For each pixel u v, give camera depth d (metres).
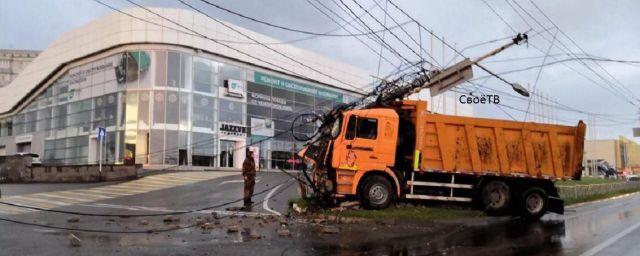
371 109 16.06
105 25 39.69
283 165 45.25
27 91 47.56
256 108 43.34
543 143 17.19
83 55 41.53
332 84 50.34
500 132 16.88
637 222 14.54
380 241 10.98
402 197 16.09
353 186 15.36
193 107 38.84
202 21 39.25
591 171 70.06
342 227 12.67
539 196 16.39
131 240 10.29
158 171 34.44
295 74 46.19
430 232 12.34
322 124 16.41
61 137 43.97
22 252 8.83
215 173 33.56
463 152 16.61
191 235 11.09
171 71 38.03
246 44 42.25
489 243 10.93
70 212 14.84
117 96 38.78
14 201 18.31
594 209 19.38
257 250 9.63
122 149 37.97
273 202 18.11
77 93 42.62
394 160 15.77
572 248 10.27
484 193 16.50
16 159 33.00
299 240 10.81
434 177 16.69
